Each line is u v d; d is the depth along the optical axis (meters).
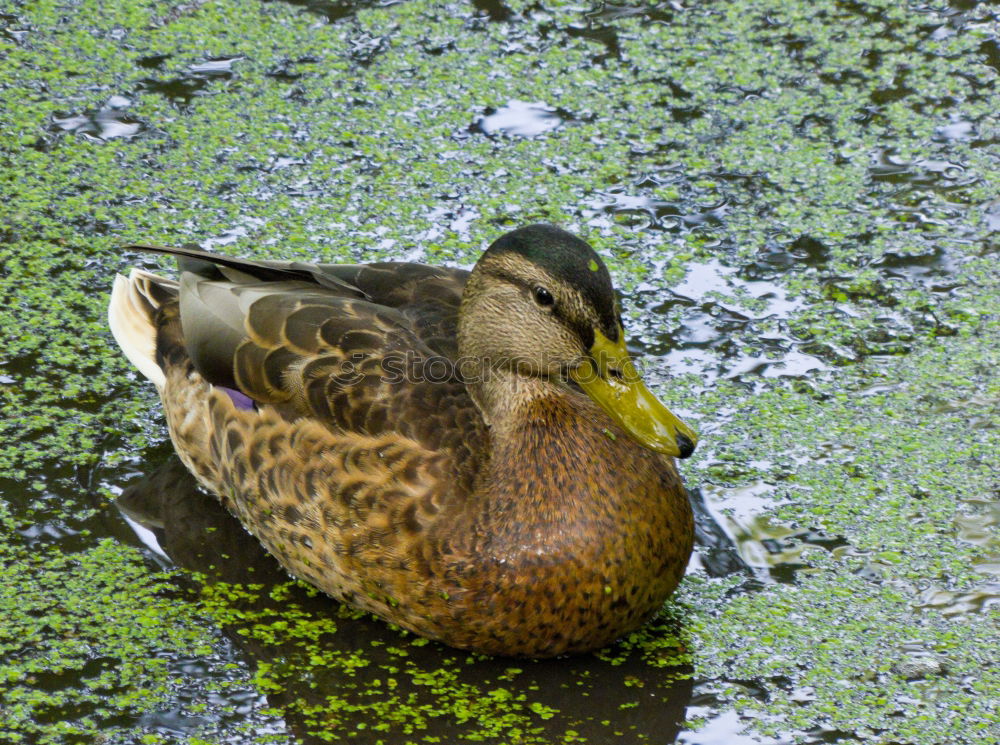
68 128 15.35
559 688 9.47
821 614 10.07
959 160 15.35
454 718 9.20
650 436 9.39
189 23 17.25
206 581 10.34
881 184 15.01
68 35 16.89
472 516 9.38
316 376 9.85
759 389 12.29
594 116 15.96
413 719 9.17
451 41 17.14
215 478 10.87
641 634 9.95
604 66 16.80
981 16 17.83
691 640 9.88
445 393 9.80
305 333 10.05
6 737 8.88
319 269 11.07
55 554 10.48
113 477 11.27
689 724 9.16
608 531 9.35
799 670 9.59
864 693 9.39
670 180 15.01
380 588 9.59
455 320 10.55
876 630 9.92
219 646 9.73
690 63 16.89
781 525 10.88
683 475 11.37
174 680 9.42
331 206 14.43
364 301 10.48
